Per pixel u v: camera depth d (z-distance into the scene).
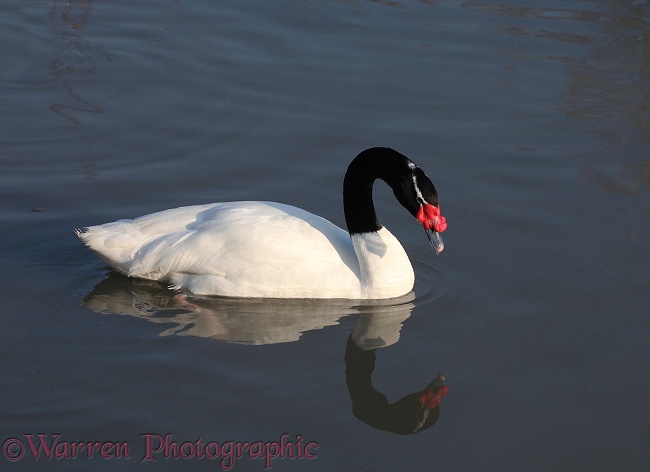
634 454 8.84
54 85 16.55
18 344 10.11
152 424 8.98
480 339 10.51
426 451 8.84
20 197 13.21
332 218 12.84
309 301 11.14
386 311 11.03
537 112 15.48
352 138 14.72
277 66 16.84
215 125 15.16
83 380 9.55
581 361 10.10
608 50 17.48
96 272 11.59
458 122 15.19
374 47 17.50
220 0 19.66
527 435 9.06
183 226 11.24
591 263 11.83
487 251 12.18
